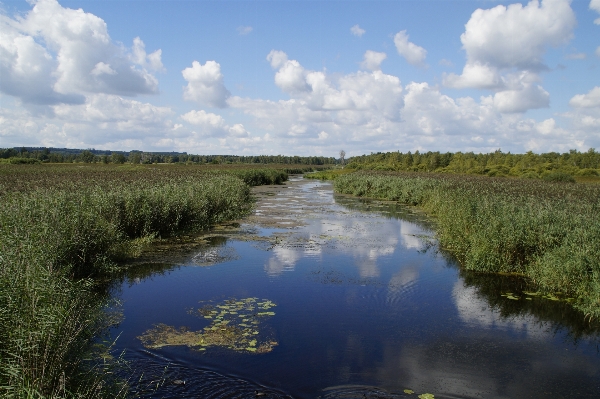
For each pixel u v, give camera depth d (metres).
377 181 34.56
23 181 22.72
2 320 4.71
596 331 7.78
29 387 4.10
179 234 15.76
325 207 26.23
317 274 10.95
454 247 14.02
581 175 51.06
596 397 5.57
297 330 7.41
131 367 5.87
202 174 35.16
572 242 10.29
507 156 69.38
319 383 5.65
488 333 7.57
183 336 6.99
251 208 24.34
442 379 5.91
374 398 5.35
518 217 12.34
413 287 10.09
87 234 10.28
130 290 9.38
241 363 6.12
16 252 6.24
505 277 11.07
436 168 71.69
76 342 5.54
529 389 5.73
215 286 9.79
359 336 7.25
